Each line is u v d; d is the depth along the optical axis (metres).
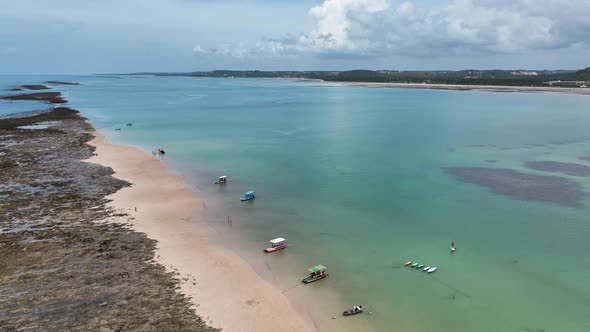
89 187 54.16
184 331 26.00
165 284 31.30
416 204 49.50
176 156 73.31
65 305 28.28
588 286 32.19
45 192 51.84
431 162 68.88
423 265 35.25
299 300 30.12
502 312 29.03
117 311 27.77
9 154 71.31
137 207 47.44
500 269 34.72
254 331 26.38
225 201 50.38
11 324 26.14
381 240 40.03
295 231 41.97
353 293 31.20
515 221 44.25
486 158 71.44
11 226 41.41
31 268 33.19
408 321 27.98
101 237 39.22
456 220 44.66
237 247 38.31
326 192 53.88
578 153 74.81
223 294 30.34
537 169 64.12
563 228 42.47
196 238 39.78
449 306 29.70
